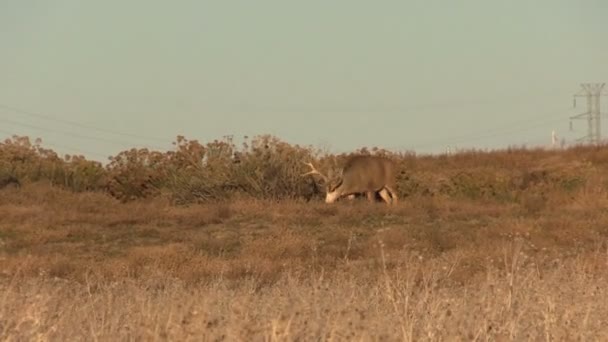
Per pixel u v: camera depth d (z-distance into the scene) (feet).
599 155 475.72
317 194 349.82
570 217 273.33
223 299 102.89
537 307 94.99
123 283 153.99
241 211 295.07
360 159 339.36
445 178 372.58
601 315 94.89
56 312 97.35
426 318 86.07
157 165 359.05
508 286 104.42
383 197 349.20
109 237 258.98
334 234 251.19
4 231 262.88
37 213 296.30
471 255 184.14
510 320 88.07
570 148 518.78
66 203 326.85
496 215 290.97
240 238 254.27
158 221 284.20
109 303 102.12
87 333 88.12
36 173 387.75
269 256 217.15
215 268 187.73
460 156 512.22
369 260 200.34
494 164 480.64
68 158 401.49
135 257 207.21
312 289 110.42
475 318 88.74
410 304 96.22
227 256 224.74
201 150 360.28
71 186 384.47
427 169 456.04
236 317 83.15
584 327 86.63
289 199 325.01
